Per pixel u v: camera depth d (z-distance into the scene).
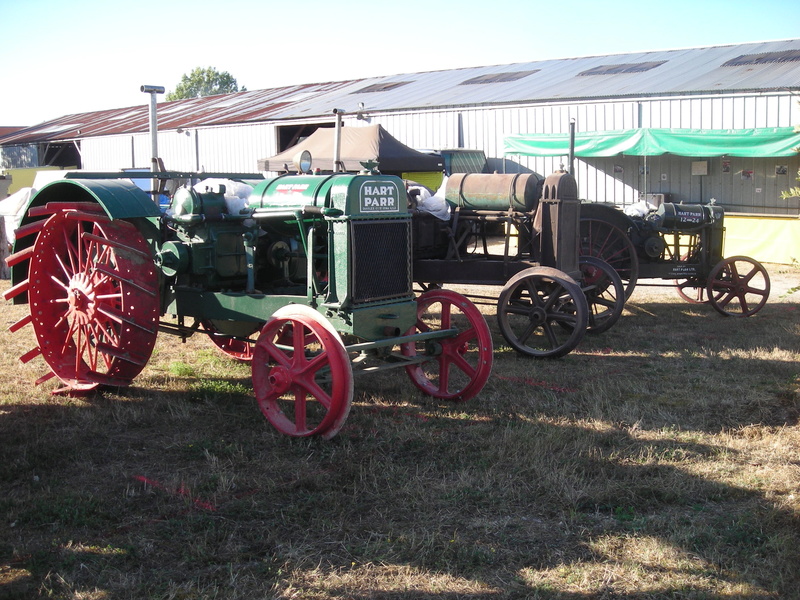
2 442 4.40
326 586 2.89
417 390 5.53
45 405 5.13
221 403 5.24
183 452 4.29
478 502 3.64
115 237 5.06
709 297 8.85
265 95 28.06
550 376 6.03
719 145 14.60
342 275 4.64
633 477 3.91
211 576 2.97
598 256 8.30
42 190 5.59
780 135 13.89
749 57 17.36
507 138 17.55
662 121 15.86
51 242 5.51
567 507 3.58
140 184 11.57
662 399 5.36
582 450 4.27
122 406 5.10
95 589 2.87
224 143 23.55
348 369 4.31
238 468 4.06
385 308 4.81
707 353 6.81
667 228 8.77
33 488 3.79
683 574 2.98
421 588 2.88
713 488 3.77
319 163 15.60
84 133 28.78
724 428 4.71
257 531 3.33
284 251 5.38
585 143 16.22
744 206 15.84
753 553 3.13
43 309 5.59
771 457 4.20
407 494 3.72
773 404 5.24
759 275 12.56
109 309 5.10
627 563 3.06
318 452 4.30
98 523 3.40
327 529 3.36
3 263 11.65
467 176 7.16
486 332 5.18
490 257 7.35
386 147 15.25
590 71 19.62
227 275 5.38
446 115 19.06
